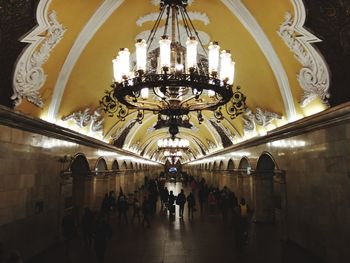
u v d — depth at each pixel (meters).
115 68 5.28
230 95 5.27
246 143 14.39
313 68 7.05
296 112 8.84
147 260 8.48
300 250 8.80
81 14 7.07
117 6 7.34
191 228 13.14
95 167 13.43
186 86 4.69
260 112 11.13
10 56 6.20
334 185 6.90
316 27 5.96
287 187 9.77
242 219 9.40
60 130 9.12
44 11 5.96
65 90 8.89
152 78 4.65
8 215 6.63
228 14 7.70
